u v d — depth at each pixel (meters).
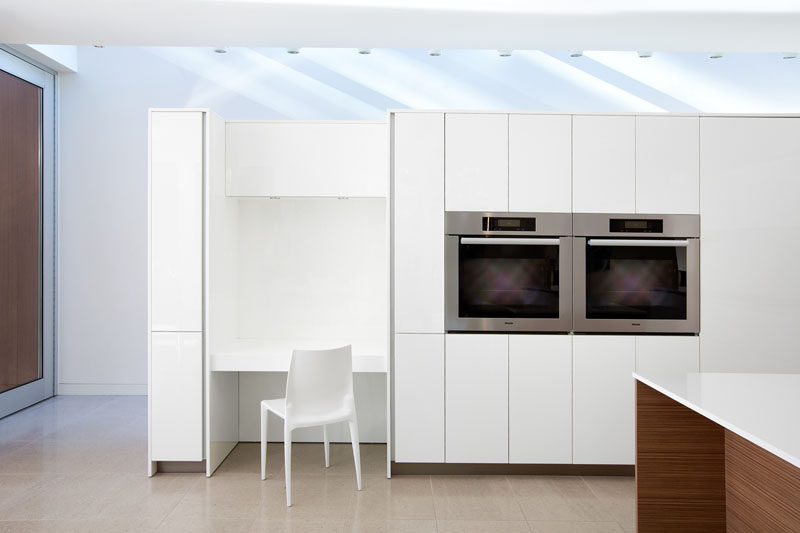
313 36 3.51
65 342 5.09
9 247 4.54
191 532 2.65
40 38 3.53
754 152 3.38
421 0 3.01
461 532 2.68
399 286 3.36
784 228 3.40
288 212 4.07
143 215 5.08
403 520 2.80
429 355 3.37
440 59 4.89
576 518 2.83
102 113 5.07
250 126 3.66
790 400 1.97
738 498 2.23
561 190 3.38
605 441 3.38
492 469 3.40
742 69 4.84
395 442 3.38
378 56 4.90
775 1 2.98
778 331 3.38
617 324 3.38
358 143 3.68
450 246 3.36
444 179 3.37
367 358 3.40
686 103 4.86
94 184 5.07
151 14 3.18
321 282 4.08
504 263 3.38
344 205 4.08
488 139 3.37
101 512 2.86
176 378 3.35
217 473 3.41
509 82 4.89
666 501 2.34
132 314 5.08
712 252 3.38
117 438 4.00
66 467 3.47
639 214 3.38
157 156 3.35
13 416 4.50
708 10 3.10
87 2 3.04
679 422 2.34
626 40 3.53
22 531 2.65
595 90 4.89
